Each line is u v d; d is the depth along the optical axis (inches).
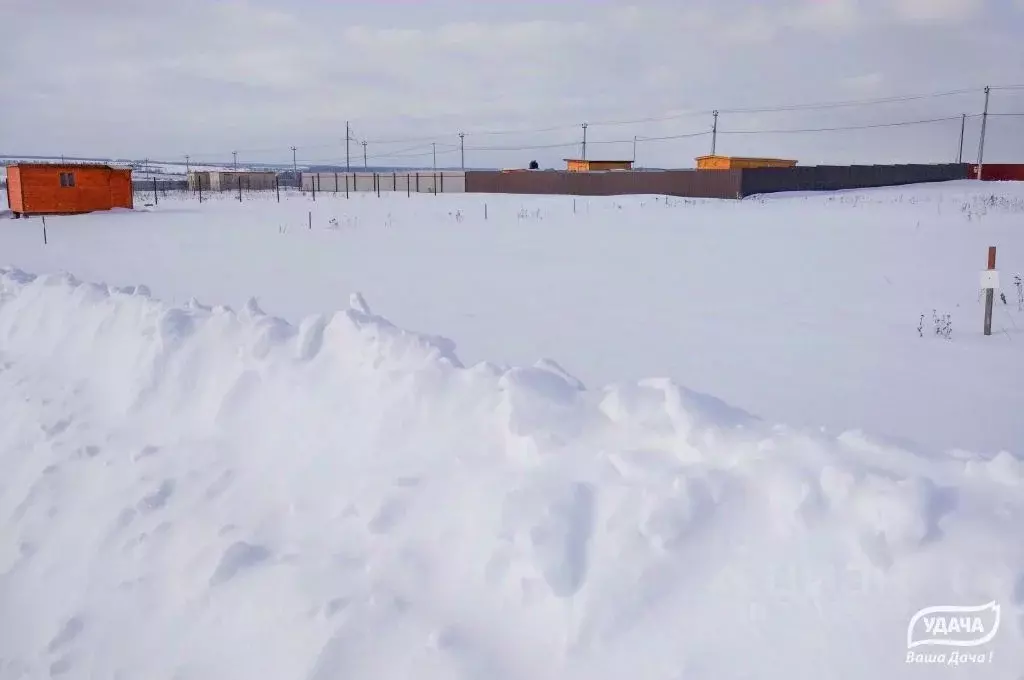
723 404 141.5
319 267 671.8
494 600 115.2
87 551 160.4
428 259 728.3
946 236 872.9
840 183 2192.4
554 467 131.1
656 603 105.2
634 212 1429.6
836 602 97.5
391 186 2970.0
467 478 137.6
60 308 289.6
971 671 87.7
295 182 3885.3
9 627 147.4
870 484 105.0
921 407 265.4
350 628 117.3
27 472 197.3
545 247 832.3
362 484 149.1
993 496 105.3
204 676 122.1
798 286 545.0
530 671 104.2
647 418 135.2
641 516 113.3
